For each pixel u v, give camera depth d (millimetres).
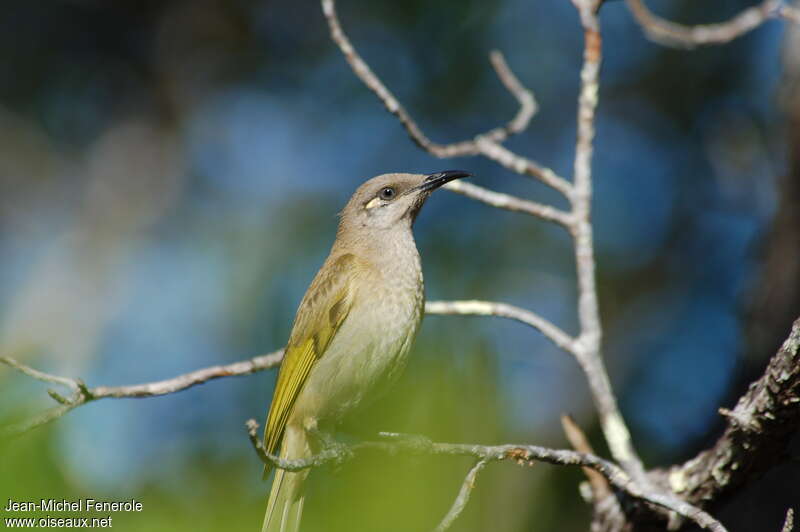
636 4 9930
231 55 15453
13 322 15125
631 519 7875
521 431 10250
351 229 9578
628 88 14109
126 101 15836
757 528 9195
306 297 9180
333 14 8789
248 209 14094
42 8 14938
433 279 12500
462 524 10203
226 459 8375
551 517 10406
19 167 15578
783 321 9656
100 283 15227
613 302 13039
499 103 13734
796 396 6410
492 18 13625
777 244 10016
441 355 9062
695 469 7629
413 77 13859
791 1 10500
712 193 13344
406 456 6359
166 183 15602
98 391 7207
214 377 8023
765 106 12961
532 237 12938
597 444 11422
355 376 8852
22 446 5297
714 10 13453
